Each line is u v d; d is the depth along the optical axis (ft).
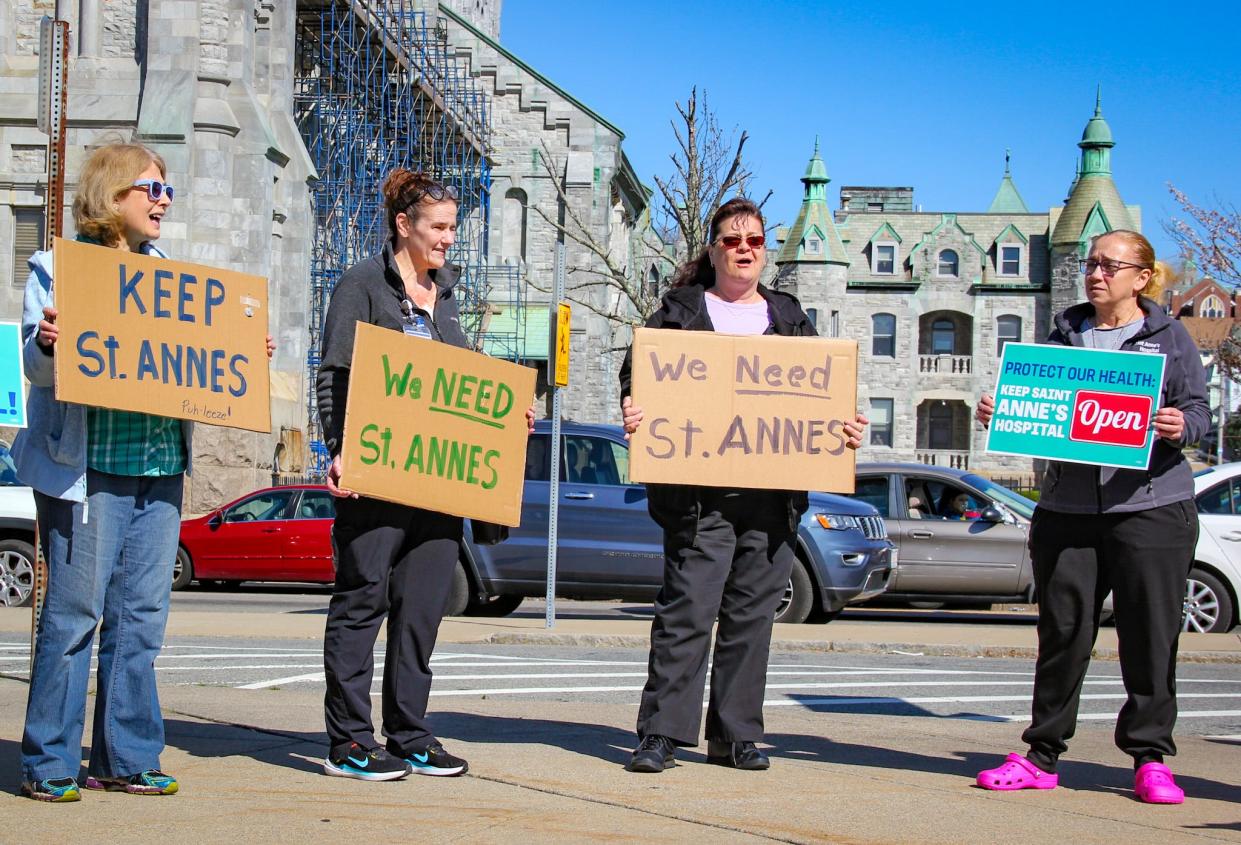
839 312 219.82
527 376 18.83
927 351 221.25
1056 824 16.01
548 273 147.64
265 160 97.14
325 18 126.93
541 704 26.00
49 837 14.35
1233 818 16.53
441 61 148.36
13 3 98.02
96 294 15.85
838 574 46.85
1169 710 17.63
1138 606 17.46
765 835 15.17
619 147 149.48
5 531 53.62
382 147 132.26
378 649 36.01
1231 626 47.83
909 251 221.25
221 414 16.81
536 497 47.01
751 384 19.08
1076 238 213.05
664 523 19.12
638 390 18.99
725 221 19.63
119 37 96.53
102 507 16.01
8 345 17.37
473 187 143.54
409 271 18.71
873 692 29.81
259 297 17.26
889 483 54.08
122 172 16.34
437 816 15.71
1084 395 17.56
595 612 55.77
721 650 19.19
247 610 55.21
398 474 17.66
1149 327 17.93
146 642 16.60
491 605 51.01
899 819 16.06
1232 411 199.21
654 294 91.66
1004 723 24.94
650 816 15.93
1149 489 17.44
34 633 17.48
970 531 52.65
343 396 17.97
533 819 15.65
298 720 22.41
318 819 15.46
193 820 15.29
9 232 96.84
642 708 18.90
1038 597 18.20
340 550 17.93
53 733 16.02
